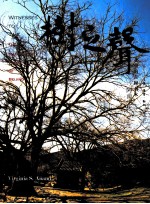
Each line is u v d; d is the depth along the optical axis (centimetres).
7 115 2078
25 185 1711
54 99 2078
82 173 2377
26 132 2080
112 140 1880
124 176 2403
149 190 1955
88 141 1927
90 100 2067
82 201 1332
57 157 2367
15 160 1859
